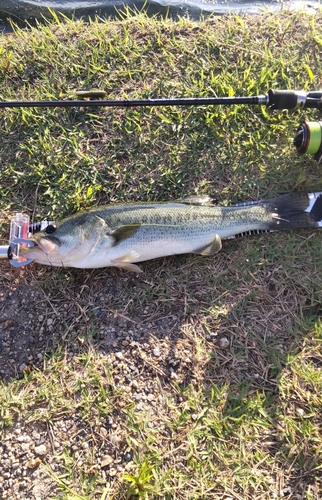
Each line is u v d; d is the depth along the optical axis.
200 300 0.48
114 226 0.47
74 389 0.45
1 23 0.72
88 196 0.53
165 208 0.48
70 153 0.56
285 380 0.44
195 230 0.48
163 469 0.41
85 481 0.40
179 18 0.65
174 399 0.44
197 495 0.39
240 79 0.59
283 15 0.64
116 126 0.57
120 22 0.66
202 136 0.56
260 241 0.51
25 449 0.42
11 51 0.63
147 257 0.48
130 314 0.48
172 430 0.42
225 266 0.50
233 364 0.45
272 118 0.56
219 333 0.46
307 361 0.45
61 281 0.50
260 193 0.53
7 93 0.61
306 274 0.49
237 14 0.66
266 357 0.45
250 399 0.43
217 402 0.43
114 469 0.41
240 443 0.41
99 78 0.61
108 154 0.56
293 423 0.42
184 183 0.54
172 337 0.47
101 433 0.42
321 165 0.54
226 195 0.54
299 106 0.49
